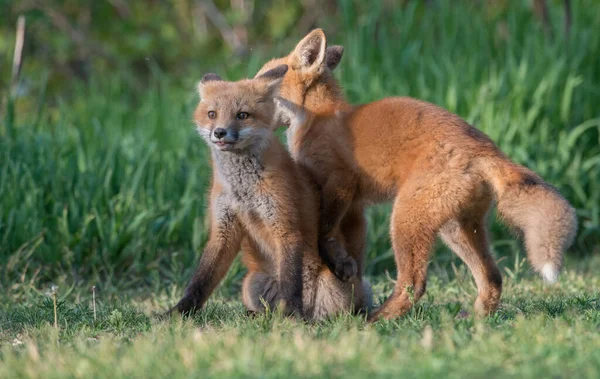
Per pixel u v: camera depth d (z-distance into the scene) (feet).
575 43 57.98
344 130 34.19
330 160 34.12
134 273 44.42
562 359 22.03
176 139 56.29
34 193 44.93
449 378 20.22
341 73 58.49
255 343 24.48
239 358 22.15
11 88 58.39
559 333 24.95
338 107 35.73
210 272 32.86
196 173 49.57
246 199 32.32
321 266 33.14
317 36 36.55
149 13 92.02
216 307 34.47
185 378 20.92
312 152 34.63
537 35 59.47
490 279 33.55
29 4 85.81
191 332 27.37
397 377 20.35
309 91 36.55
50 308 33.40
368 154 33.19
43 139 49.75
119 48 87.56
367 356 22.29
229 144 31.55
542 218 28.71
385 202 34.06
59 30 87.86
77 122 58.18
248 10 92.32
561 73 55.83
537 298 35.91
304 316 32.09
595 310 30.25
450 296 37.93
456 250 34.04
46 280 42.96
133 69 93.30
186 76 83.92
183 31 95.86
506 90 55.21
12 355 24.89
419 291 31.19
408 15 61.98
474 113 52.42
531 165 51.78
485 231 33.58
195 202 47.47
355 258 34.99
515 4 63.05
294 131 35.86
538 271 28.55
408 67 58.49
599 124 53.11
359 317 30.53
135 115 66.23
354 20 64.64
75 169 47.80
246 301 33.73
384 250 48.03
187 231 47.11
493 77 54.65
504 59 59.72
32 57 86.94
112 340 27.43
